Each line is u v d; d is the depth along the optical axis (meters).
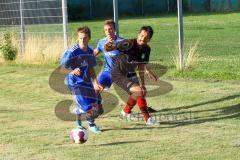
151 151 22.08
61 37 46.22
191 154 21.48
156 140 23.64
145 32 26.67
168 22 96.69
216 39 65.69
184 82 35.66
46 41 47.06
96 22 102.56
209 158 20.92
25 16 48.31
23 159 21.66
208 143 22.86
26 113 29.36
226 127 25.36
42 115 28.83
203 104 29.89
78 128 23.95
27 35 48.03
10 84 37.53
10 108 30.62
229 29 79.25
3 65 46.25
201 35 71.56
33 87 36.09
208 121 26.53
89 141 23.89
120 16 117.75
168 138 23.86
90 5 112.00
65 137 24.62
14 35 48.97
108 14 114.25
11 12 49.41
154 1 121.44
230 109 28.62
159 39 67.88
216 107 29.14
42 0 47.69
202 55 49.59
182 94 32.22
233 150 21.83
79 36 25.64
